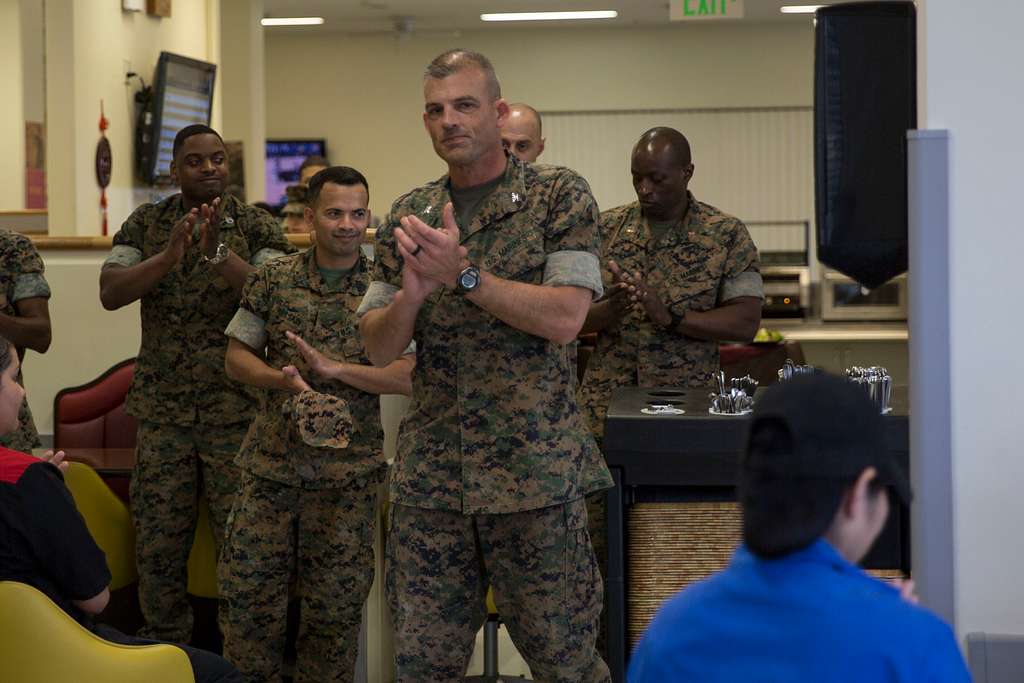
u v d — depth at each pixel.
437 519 3.01
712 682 1.42
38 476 2.85
